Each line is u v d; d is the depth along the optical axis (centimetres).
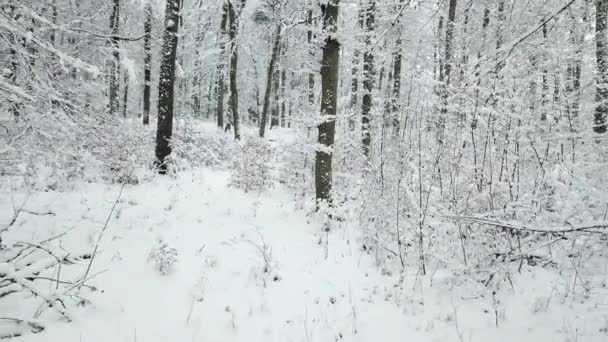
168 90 930
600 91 627
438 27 917
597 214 452
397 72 1178
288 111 2759
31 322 296
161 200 704
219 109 1944
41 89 429
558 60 551
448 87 562
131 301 361
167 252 427
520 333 360
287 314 375
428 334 360
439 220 473
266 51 2575
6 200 558
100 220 547
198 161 1163
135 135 991
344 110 1017
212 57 2559
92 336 305
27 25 429
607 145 508
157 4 1330
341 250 547
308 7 1173
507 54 365
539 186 461
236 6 1666
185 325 338
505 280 454
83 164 652
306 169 834
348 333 354
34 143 461
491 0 769
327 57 663
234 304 380
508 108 543
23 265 372
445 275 460
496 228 482
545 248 480
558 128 541
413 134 586
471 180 509
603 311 380
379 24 954
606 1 629
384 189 589
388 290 438
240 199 780
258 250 516
